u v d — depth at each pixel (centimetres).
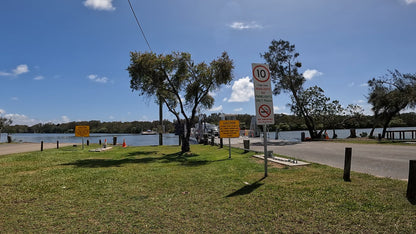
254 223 420
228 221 432
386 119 2755
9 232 402
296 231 385
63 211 502
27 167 1085
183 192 625
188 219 448
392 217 416
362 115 3091
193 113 1867
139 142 3703
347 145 1834
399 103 2605
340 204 486
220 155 1462
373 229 380
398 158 1073
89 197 598
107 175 865
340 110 3020
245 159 1182
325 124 3114
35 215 480
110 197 595
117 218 459
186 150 1778
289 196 550
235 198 557
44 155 1639
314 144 2052
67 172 939
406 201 483
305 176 734
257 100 762
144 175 857
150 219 452
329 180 670
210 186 676
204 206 514
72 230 409
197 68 1861
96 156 1600
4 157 1555
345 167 673
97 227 420
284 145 2011
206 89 1881
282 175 766
